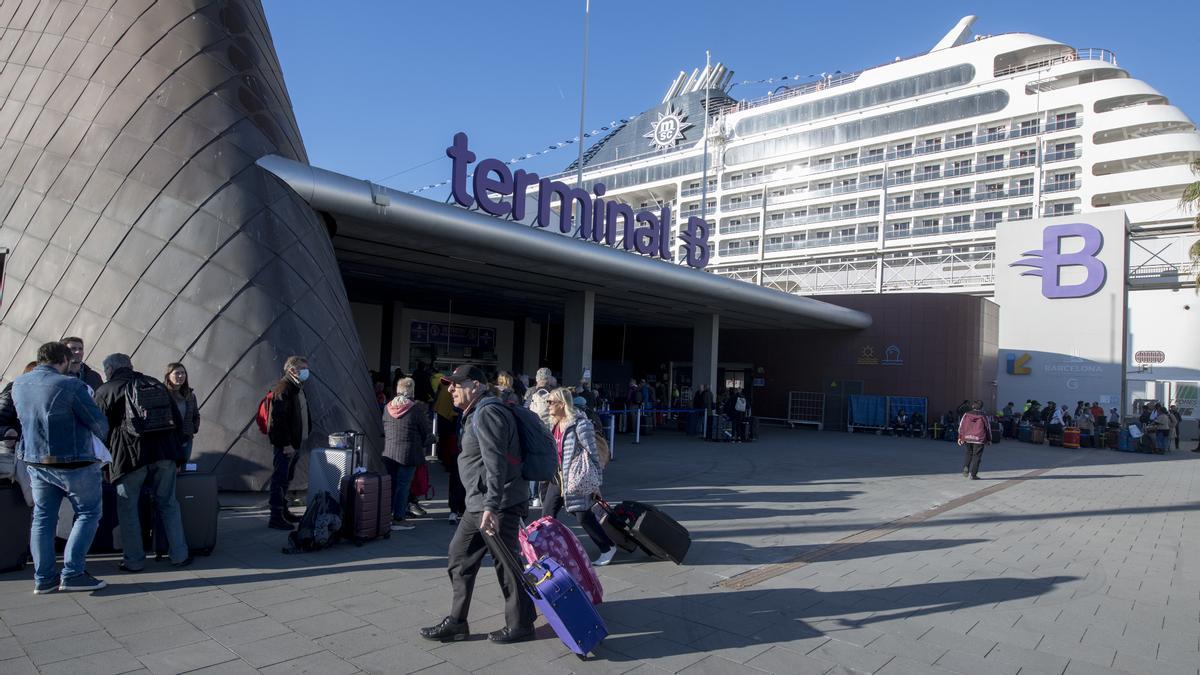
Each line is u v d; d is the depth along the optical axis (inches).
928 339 1040.8
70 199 366.0
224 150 373.1
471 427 169.5
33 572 207.5
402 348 953.5
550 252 583.5
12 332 349.4
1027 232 1173.7
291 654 156.0
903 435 1003.9
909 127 2226.9
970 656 173.0
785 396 1144.8
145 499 231.3
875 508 386.0
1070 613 211.3
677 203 2674.7
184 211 352.2
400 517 297.9
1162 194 1895.9
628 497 393.1
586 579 193.2
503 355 1117.7
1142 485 546.9
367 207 443.2
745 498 402.3
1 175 395.5
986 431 537.6
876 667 163.6
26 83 419.5
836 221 2322.8
